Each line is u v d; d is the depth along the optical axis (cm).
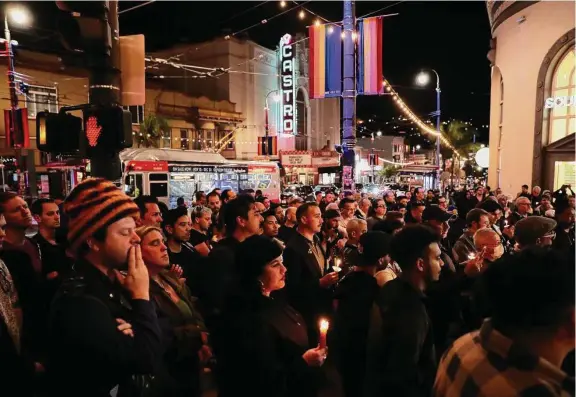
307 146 4156
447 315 323
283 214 739
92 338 163
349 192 1168
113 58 494
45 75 2338
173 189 1616
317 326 349
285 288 375
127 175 1485
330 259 515
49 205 450
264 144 2847
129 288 188
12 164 2145
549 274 130
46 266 405
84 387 167
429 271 261
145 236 262
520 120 1692
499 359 134
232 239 398
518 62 1691
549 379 127
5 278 257
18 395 237
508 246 529
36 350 295
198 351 256
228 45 3328
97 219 183
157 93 2866
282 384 226
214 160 1839
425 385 239
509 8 1733
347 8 1198
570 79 1565
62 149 495
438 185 2592
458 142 4850
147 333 180
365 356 296
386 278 326
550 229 387
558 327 133
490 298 140
